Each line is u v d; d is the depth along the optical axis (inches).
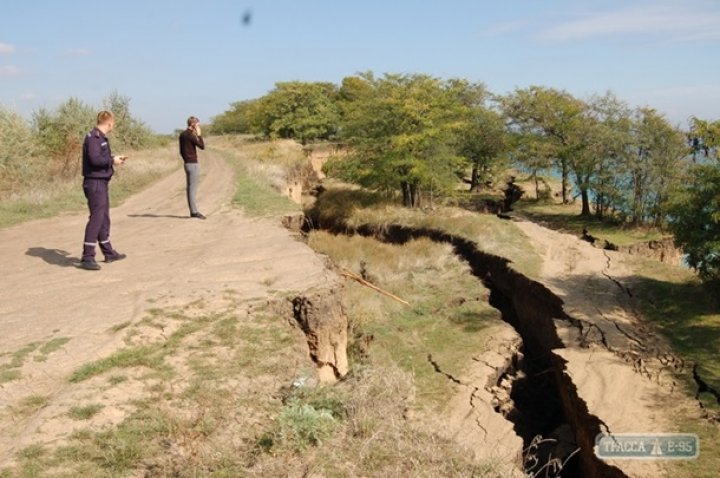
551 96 1170.6
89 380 199.5
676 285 556.7
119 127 1464.1
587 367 416.5
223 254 376.5
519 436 379.6
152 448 162.9
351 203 1032.2
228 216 534.6
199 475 151.6
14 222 502.6
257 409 191.5
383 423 188.4
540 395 473.7
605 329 473.1
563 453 371.9
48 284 307.0
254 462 160.2
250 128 2348.7
